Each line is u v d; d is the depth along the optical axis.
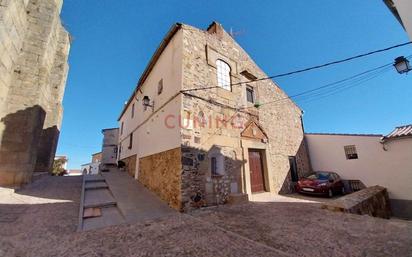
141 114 10.95
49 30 8.56
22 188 6.94
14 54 7.29
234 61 9.02
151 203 6.19
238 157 7.80
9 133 7.06
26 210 4.95
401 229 3.93
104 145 21.05
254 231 3.94
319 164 12.23
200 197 6.02
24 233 3.71
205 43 7.87
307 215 5.16
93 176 10.37
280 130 10.85
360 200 6.41
